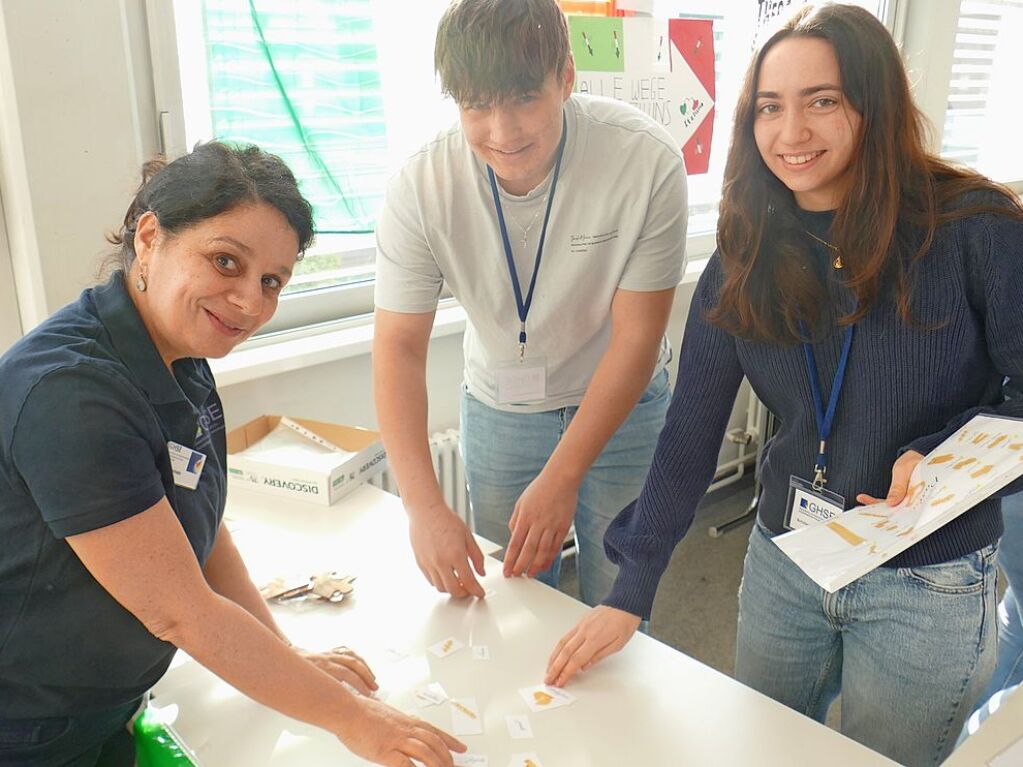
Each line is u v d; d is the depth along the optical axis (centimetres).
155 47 192
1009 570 175
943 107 405
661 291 165
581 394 183
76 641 98
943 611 125
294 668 101
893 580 127
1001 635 186
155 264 97
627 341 164
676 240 163
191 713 117
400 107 240
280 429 200
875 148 115
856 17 114
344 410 239
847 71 113
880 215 116
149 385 99
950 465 112
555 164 157
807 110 116
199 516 109
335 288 241
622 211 159
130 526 90
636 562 136
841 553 112
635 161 157
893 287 119
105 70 178
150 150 197
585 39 272
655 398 189
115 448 88
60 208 178
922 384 121
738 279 128
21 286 188
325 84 224
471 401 194
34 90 170
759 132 122
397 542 164
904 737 132
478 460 196
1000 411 118
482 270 168
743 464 371
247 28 208
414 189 161
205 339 99
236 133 213
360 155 237
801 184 120
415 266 166
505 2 132
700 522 354
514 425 187
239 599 130
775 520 143
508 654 129
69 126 175
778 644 145
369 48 229
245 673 98
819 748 109
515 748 109
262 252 96
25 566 93
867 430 126
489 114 137
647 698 119
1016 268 112
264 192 96
